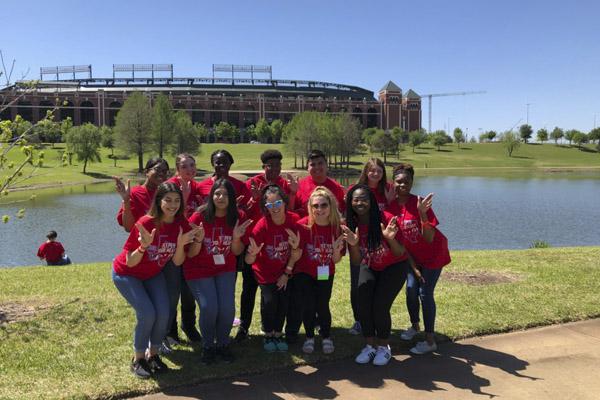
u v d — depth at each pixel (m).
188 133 78.88
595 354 5.24
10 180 6.85
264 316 5.42
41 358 5.12
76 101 132.25
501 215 30.58
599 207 34.38
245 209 5.93
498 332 5.96
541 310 6.57
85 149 65.62
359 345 5.57
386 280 5.07
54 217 28.92
